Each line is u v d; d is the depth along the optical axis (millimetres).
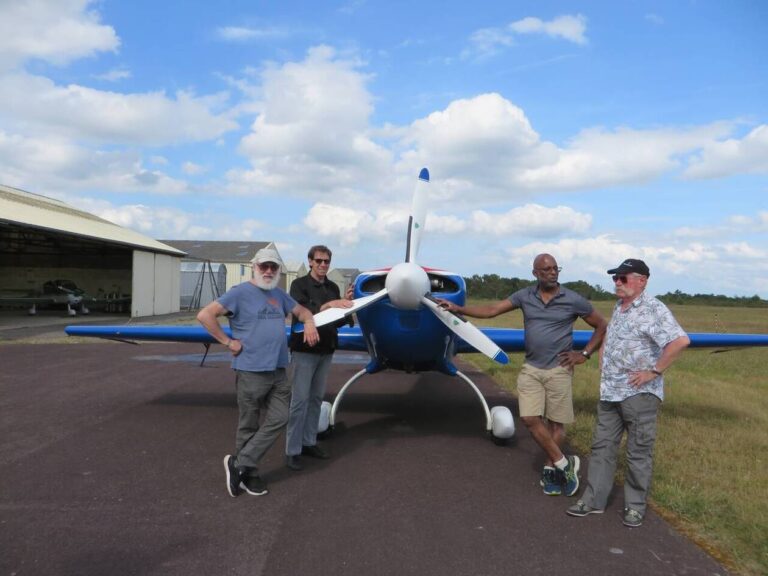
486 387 7883
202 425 5258
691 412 6164
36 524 2977
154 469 3947
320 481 3781
